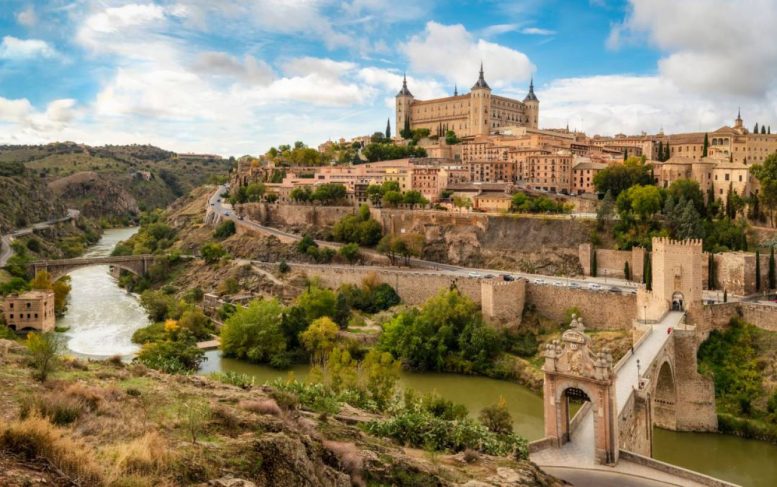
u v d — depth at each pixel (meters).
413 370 145.00
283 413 47.72
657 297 132.38
